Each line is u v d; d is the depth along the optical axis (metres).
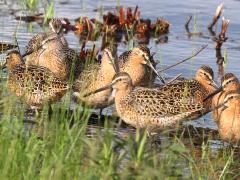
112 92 17.05
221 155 14.70
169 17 25.45
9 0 26.20
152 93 16.19
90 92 16.94
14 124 12.66
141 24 24.19
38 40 19.95
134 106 16.12
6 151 11.77
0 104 14.48
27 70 16.97
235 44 23.06
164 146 12.23
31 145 12.33
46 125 13.35
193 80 16.89
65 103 15.78
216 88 17.09
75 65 19.75
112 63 17.59
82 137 12.43
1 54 20.78
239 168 14.00
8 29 23.19
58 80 16.75
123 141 11.47
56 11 25.52
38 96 16.61
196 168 12.82
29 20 24.31
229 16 25.44
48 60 19.70
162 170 11.55
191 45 22.91
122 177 10.94
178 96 16.22
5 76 18.20
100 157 11.26
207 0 27.22
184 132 16.17
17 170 11.50
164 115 16.06
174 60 21.19
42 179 11.23
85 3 26.69
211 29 24.56
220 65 20.91
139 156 11.05
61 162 11.34
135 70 19.22
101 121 16.70
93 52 20.61
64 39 21.44
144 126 16.14
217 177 13.38
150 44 23.02
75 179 11.33
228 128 15.54
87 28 24.08
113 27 24.06
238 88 16.80
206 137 15.95
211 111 17.20
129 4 26.69
